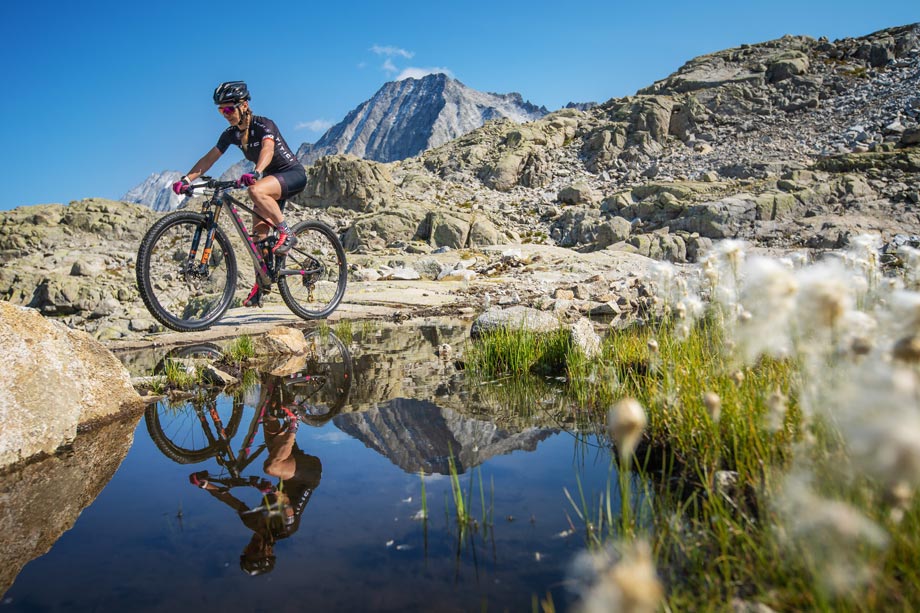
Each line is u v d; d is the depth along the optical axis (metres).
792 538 1.38
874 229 15.80
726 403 2.27
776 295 1.36
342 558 1.65
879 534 1.01
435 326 6.91
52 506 2.09
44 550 1.75
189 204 23.22
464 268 14.61
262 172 6.08
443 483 2.21
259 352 5.30
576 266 13.91
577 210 22.33
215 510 2.01
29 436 2.66
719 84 29.66
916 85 25.44
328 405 3.49
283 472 2.38
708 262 2.63
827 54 31.20
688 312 2.79
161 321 5.82
